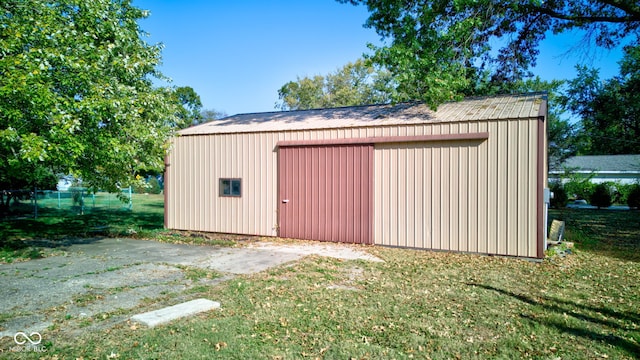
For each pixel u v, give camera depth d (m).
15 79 6.32
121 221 15.27
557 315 4.73
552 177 25.95
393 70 11.52
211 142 11.74
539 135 7.78
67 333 4.10
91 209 20.19
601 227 14.16
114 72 9.19
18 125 6.80
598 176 30.89
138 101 9.38
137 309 4.86
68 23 8.30
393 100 11.91
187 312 4.65
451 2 11.34
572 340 4.05
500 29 13.80
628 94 21.36
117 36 9.55
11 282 6.12
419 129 8.96
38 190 17.66
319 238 10.10
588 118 22.84
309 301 5.17
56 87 7.56
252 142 11.07
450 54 10.95
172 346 3.79
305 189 10.30
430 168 8.88
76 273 6.71
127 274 6.64
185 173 12.25
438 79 9.95
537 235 7.80
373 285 5.98
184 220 12.29
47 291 5.62
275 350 3.74
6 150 7.92
